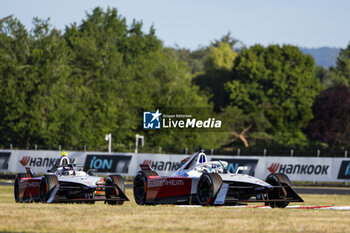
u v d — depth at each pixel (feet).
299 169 350.43
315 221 104.06
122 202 161.89
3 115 546.26
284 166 353.72
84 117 552.41
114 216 108.88
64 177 164.45
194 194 146.51
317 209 148.97
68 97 577.43
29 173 193.16
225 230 90.02
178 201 148.05
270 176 147.64
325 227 94.68
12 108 540.52
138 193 157.79
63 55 572.92
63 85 558.56
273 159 356.79
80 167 179.11
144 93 631.97
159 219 103.91
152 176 152.25
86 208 130.11
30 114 534.37
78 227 92.38
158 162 383.45
